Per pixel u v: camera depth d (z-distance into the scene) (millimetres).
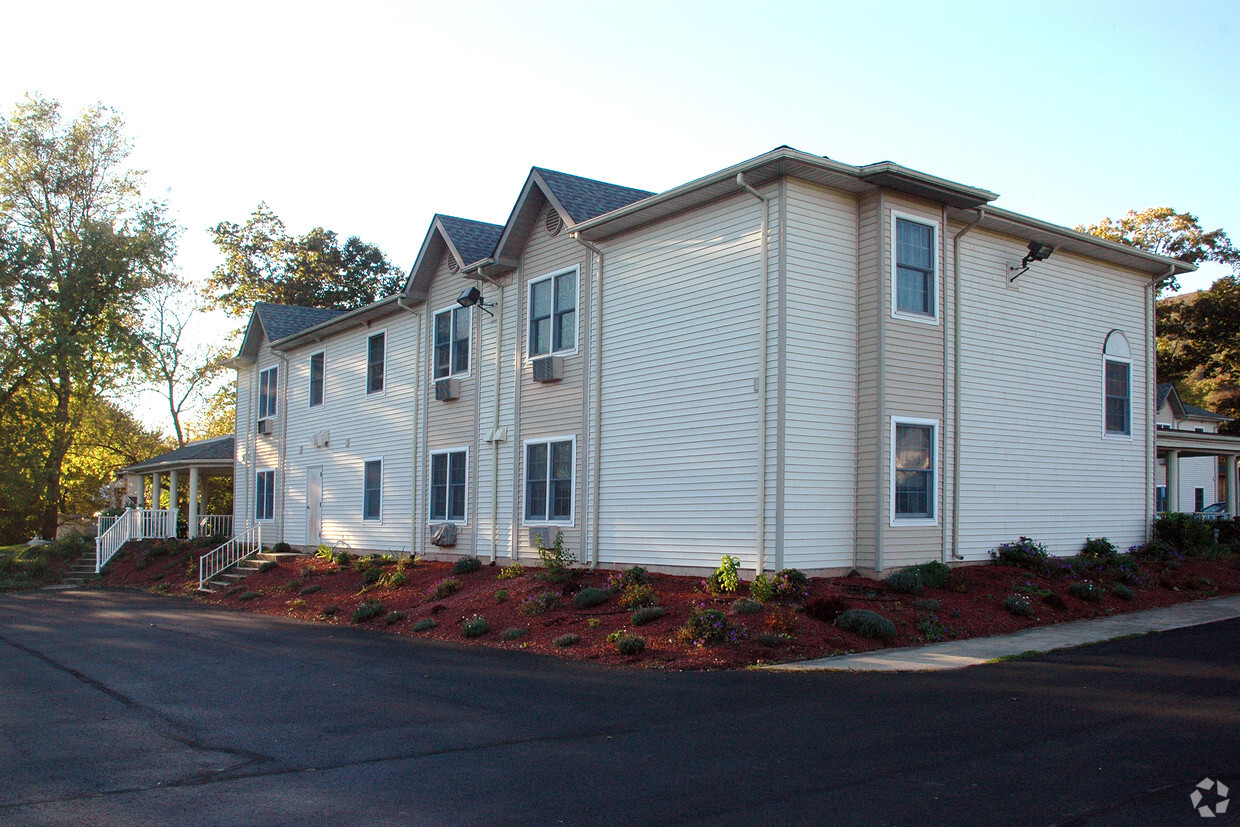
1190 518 20578
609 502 17656
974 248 17172
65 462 50531
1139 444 20391
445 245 23078
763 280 14906
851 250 15578
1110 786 6344
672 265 16672
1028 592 14883
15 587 29031
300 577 23422
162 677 12102
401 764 7496
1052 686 9578
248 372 33438
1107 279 20031
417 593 18922
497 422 20906
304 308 32875
